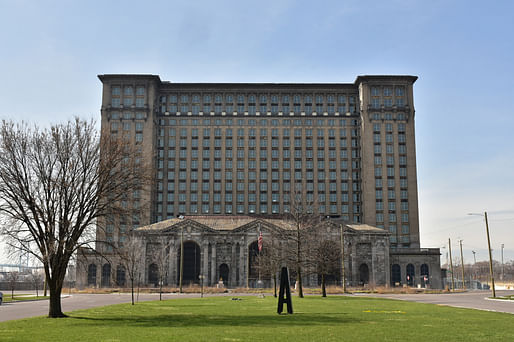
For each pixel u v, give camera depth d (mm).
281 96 169625
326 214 159250
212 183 163000
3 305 57688
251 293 97500
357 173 163750
